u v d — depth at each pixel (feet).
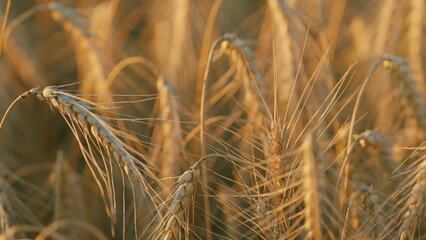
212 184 3.46
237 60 3.33
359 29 3.89
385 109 3.60
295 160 2.95
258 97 3.31
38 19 4.11
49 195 3.57
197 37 3.94
